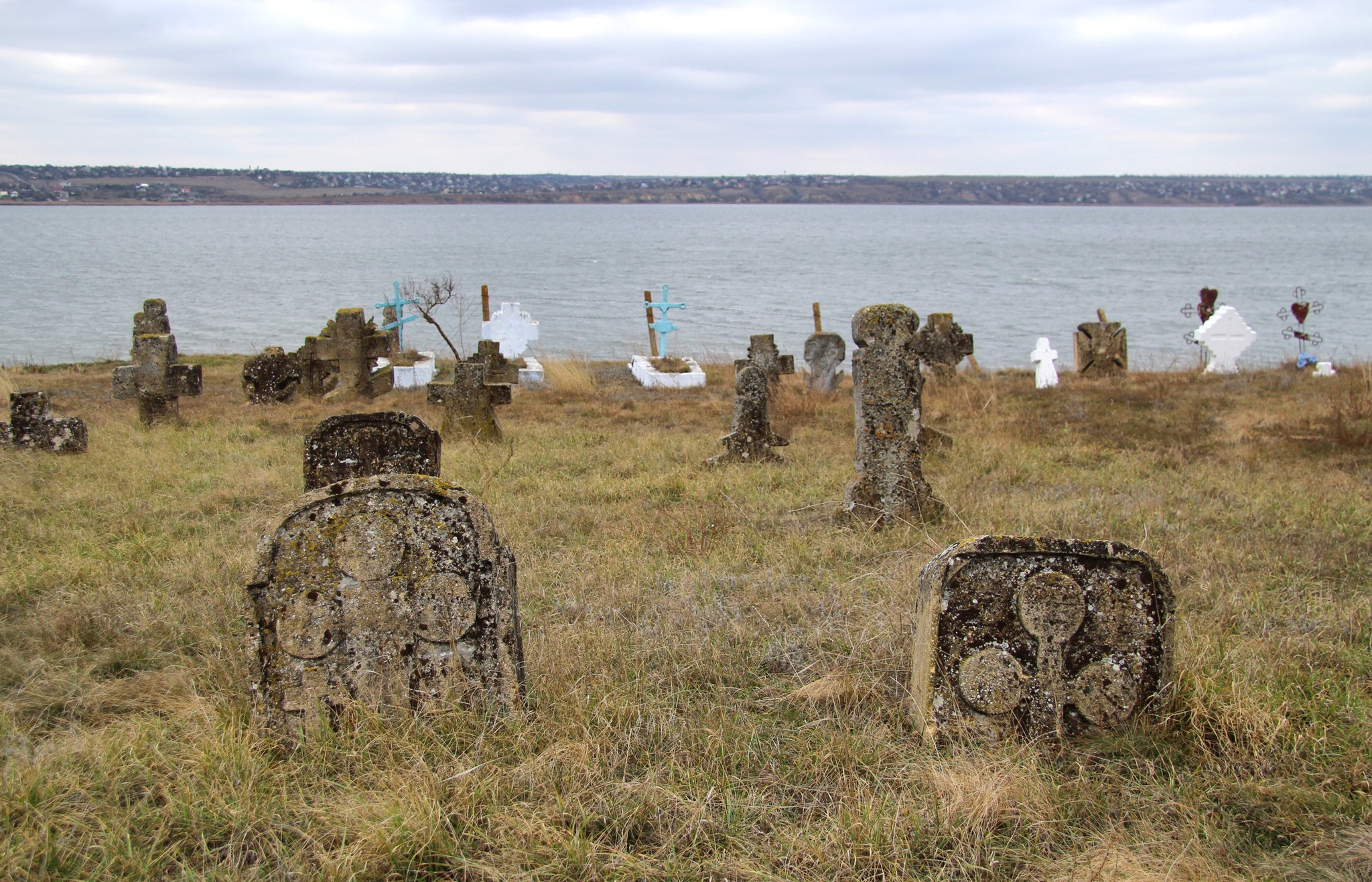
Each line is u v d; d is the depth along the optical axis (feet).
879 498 28.12
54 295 175.42
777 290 190.08
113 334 126.31
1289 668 16.84
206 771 13.58
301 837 12.55
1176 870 11.58
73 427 39.42
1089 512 28.37
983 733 14.92
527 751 14.28
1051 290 188.34
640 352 108.37
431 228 551.59
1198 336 67.87
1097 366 65.57
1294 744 14.28
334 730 14.87
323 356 59.06
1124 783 13.73
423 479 15.10
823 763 14.28
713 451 39.91
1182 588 21.39
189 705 15.70
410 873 11.94
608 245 371.56
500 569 15.20
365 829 12.32
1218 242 399.85
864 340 27.89
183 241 382.22
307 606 14.84
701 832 12.57
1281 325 134.00
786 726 15.58
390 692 15.07
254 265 253.44
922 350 59.98
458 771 13.62
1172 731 14.93
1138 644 15.01
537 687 16.16
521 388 65.72
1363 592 21.31
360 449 23.95
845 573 23.30
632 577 22.74
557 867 11.83
